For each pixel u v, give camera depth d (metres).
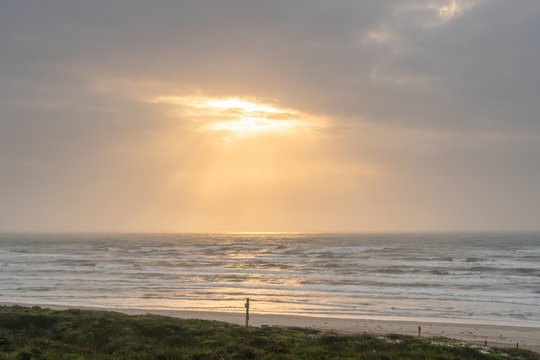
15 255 90.31
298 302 36.69
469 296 38.88
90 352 16.59
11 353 15.28
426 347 18.28
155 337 19.31
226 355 15.71
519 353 18.11
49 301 37.12
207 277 53.41
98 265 67.94
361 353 16.41
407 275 54.38
